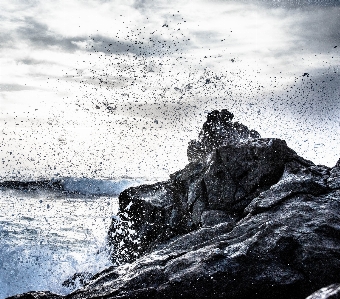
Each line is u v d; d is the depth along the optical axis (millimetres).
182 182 6898
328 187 4797
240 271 3551
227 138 7898
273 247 3748
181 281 3537
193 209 6207
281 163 5758
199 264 3701
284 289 3406
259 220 4414
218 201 5992
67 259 6914
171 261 3910
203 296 3432
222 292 3438
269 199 4789
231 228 4586
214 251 3812
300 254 3625
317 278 3430
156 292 3494
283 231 3924
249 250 3760
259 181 5730
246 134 8148
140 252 6594
